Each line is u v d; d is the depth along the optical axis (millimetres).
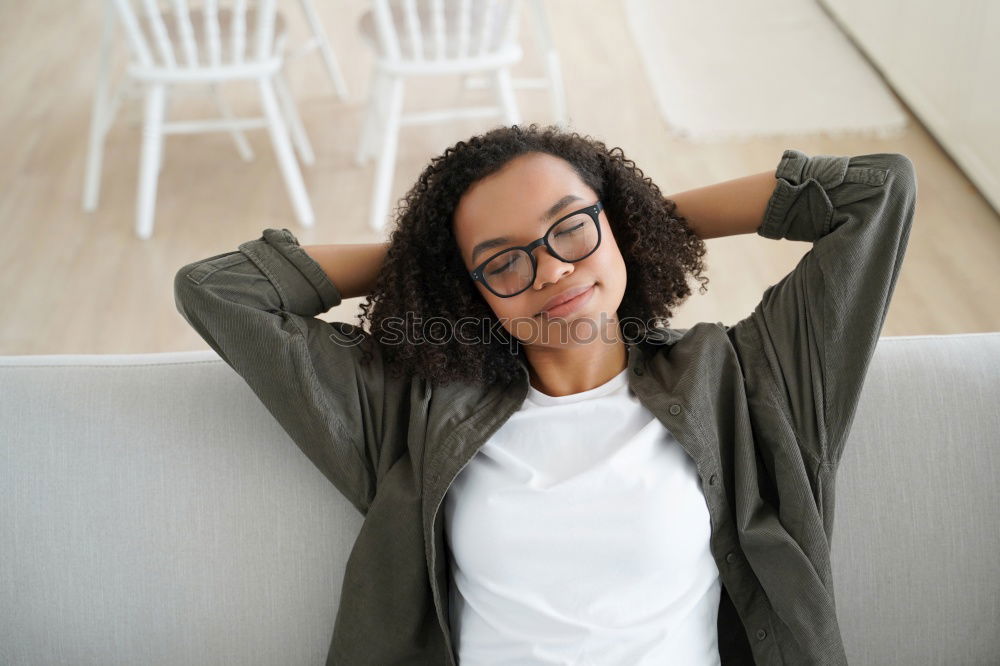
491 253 1231
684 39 4262
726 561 1292
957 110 3189
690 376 1289
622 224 1339
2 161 3676
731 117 3604
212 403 1388
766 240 2990
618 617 1223
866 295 1272
